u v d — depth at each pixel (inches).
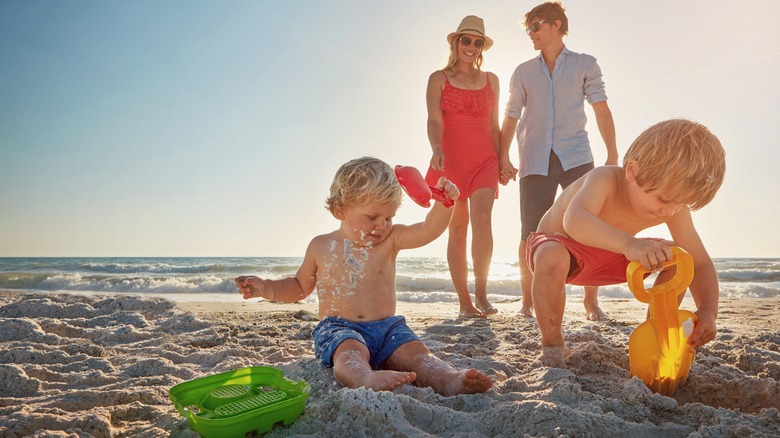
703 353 115.5
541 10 185.5
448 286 494.0
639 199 93.4
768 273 655.8
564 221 97.3
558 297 100.7
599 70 185.0
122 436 70.8
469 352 120.8
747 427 65.7
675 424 71.9
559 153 185.6
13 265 818.2
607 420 68.8
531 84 189.9
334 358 90.4
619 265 104.8
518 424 68.2
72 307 183.8
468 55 187.0
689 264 85.5
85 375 100.9
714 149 85.4
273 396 73.9
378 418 67.9
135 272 725.3
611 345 123.2
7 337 135.6
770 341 133.5
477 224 189.5
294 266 758.5
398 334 96.2
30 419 70.0
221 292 503.5
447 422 70.2
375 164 99.8
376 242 101.6
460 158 187.8
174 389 74.3
